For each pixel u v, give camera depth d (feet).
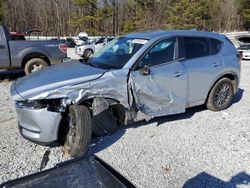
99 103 13.23
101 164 6.62
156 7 155.94
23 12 175.22
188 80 16.38
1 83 28.50
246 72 37.55
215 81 18.29
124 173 11.62
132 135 15.26
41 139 12.61
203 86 17.49
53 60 30.27
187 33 17.13
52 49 30.04
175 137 15.14
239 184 11.07
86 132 12.34
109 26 164.45
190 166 12.30
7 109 19.49
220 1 181.57
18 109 12.87
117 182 6.00
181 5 146.92
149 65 14.98
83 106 12.75
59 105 12.76
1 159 12.54
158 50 15.43
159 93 15.15
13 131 15.61
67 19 177.99
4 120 17.28
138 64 14.60
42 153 13.21
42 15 179.22
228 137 15.29
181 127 16.48
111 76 13.66
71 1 174.81
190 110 19.36
